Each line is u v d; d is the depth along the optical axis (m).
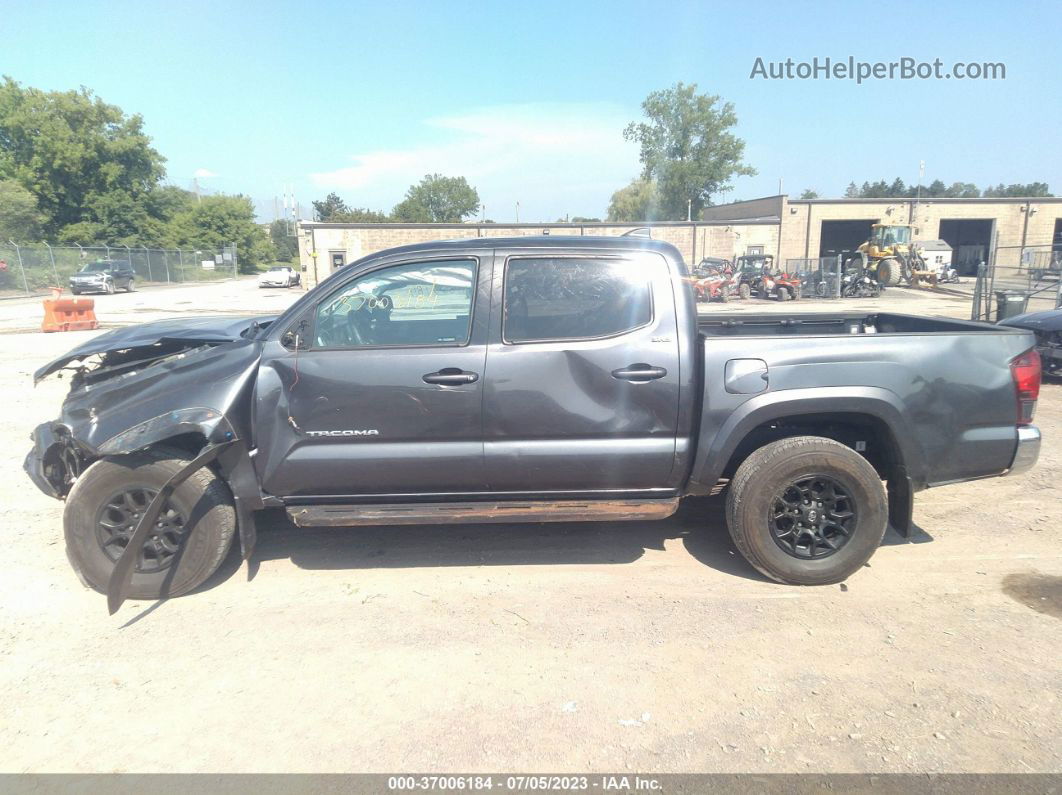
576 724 2.86
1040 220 44.66
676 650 3.38
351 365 3.84
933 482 4.04
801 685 3.09
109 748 2.77
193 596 3.99
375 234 38.81
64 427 3.87
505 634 3.54
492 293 3.90
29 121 50.44
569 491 4.04
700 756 2.67
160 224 56.97
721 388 3.88
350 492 4.00
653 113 64.75
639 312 3.92
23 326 19.22
